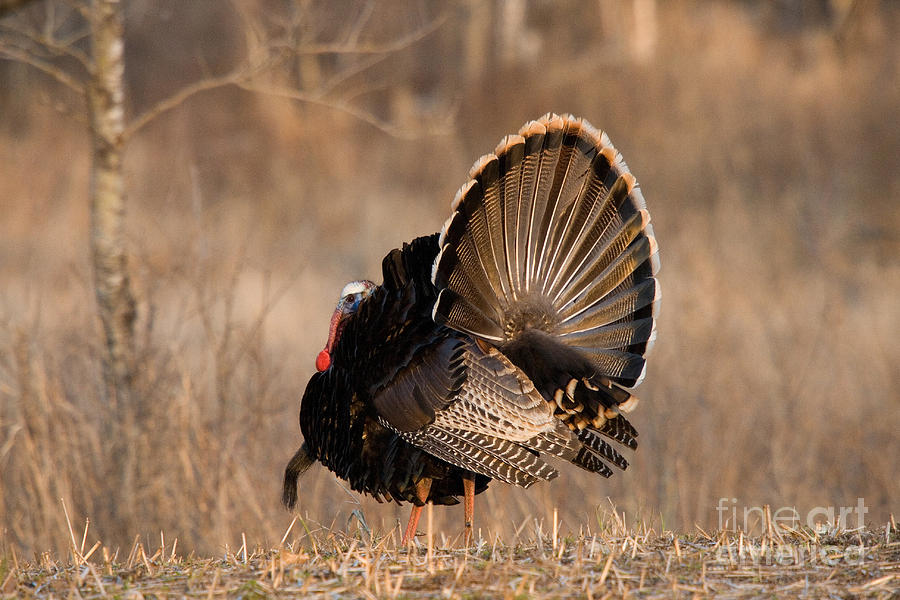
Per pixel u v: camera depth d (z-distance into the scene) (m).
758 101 87.31
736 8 110.62
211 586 14.50
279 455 27.36
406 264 17.98
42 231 58.78
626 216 18.89
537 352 18.16
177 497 25.45
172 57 97.75
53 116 81.00
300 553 16.09
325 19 41.62
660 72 93.25
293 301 49.22
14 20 28.72
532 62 99.31
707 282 44.62
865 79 88.94
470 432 17.14
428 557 15.41
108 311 25.72
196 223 29.28
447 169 82.94
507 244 17.95
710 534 20.77
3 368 27.02
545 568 14.98
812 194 69.81
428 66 102.38
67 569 16.16
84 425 25.70
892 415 33.31
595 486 28.78
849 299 51.88
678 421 30.55
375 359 17.67
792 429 31.88
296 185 77.50
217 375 26.66
